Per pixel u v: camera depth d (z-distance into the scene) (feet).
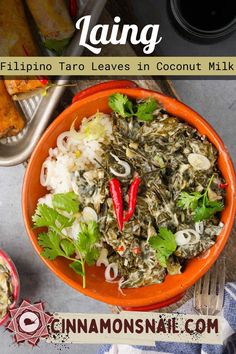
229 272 2.60
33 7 2.41
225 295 2.60
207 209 2.19
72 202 2.24
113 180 2.19
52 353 2.85
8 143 2.51
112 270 2.29
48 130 2.24
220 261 2.59
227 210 2.22
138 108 2.23
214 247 2.22
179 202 2.20
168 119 2.24
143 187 2.22
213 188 2.20
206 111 3.02
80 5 2.44
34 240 2.24
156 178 2.21
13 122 2.44
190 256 2.24
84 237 2.22
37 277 2.77
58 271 2.23
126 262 2.27
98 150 2.26
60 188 2.29
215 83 2.99
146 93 2.22
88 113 2.30
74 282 2.24
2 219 2.73
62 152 2.30
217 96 3.00
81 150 2.28
